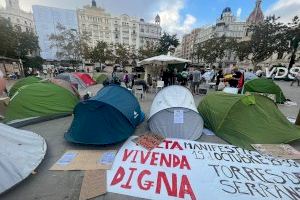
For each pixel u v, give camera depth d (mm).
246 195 2371
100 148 3605
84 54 32688
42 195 2340
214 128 4484
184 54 95625
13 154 2754
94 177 2680
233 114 4262
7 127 3256
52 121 5367
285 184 2598
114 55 42094
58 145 3768
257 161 3176
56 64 39656
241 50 29094
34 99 5426
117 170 2857
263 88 7855
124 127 3898
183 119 4129
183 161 3139
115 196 2340
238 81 9141
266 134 3965
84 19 55281
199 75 10406
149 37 68375
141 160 3148
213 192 2414
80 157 3236
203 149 3584
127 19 62000
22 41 26672
